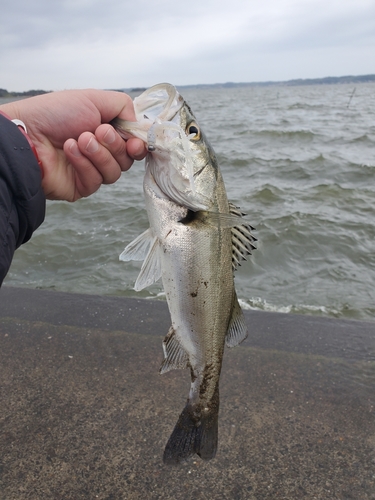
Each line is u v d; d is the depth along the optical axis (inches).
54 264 56.8
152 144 15.3
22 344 29.5
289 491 19.8
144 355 28.6
